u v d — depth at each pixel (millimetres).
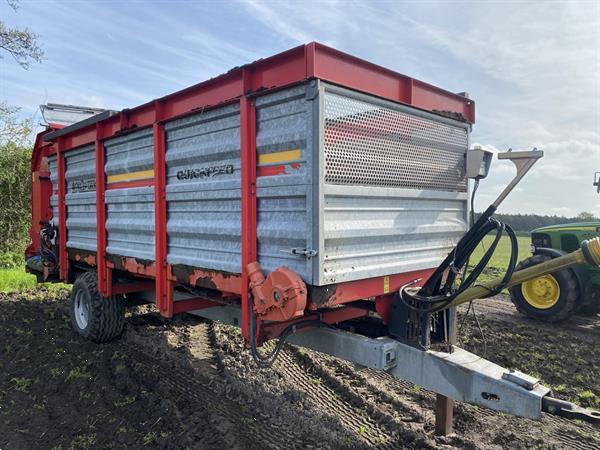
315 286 2826
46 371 4836
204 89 3570
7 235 15219
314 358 5113
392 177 3357
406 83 3465
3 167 15141
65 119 7199
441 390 3018
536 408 2586
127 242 4680
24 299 8266
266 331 3266
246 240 3203
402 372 3227
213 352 5453
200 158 3670
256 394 4246
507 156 3352
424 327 3205
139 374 4742
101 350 5434
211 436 3533
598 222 7621
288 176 2963
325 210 2838
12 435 3604
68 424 3768
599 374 5035
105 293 5082
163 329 6301
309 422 3727
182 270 3916
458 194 4004
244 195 3199
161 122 3984
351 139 3021
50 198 6762
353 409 4023
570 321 7285
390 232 3320
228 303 3842
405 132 3463
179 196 3893
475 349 5828
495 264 14211
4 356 5297
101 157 4949
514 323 7113
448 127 3881
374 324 3803
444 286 3367
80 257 5691
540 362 5387
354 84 3031
